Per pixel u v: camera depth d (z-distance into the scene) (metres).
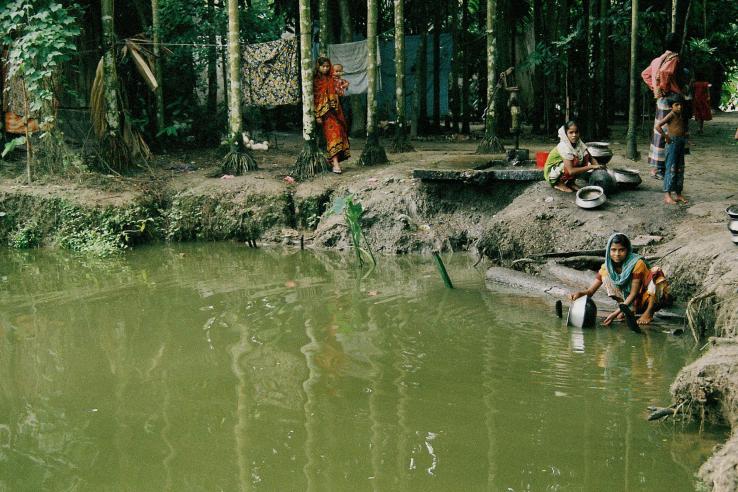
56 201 12.02
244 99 14.92
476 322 7.68
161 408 5.81
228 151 14.88
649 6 18.77
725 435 5.09
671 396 5.66
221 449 5.13
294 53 14.57
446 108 21.03
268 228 12.10
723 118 24.41
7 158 13.90
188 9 15.72
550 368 6.38
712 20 20.86
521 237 9.80
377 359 6.68
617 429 5.22
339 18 20.39
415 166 12.70
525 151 12.55
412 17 21.44
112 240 11.67
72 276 10.12
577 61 17.58
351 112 20.91
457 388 5.99
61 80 13.59
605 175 10.10
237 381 6.28
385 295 8.76
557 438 5.12
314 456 4.98
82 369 6.69
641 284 7.59
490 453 4.94
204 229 12.28
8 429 5.54
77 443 5.29
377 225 11.40
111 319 8.12
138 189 12.59
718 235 8.16
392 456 4.94
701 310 6.96
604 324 7.49
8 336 7.66
